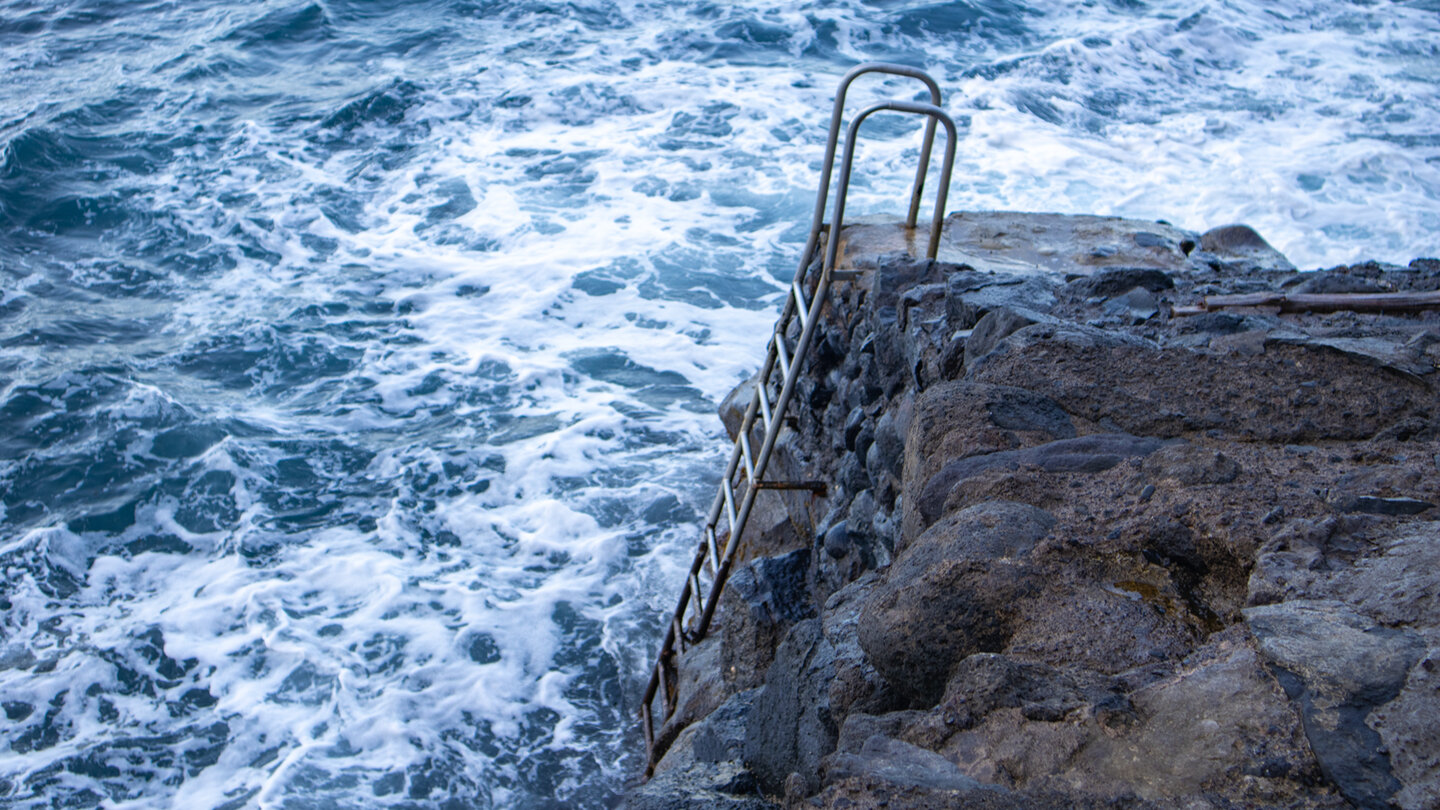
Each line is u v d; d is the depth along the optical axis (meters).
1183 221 11.99
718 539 5.74
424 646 6.63
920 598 2.00
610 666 6.52
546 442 8.68
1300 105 15.27
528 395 9.38
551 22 18.23
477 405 9.27
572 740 6.01
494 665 6.50
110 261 11.82
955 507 2.36
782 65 16.66
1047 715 1.63
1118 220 5.11
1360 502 2.06
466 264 11.62
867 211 12.12
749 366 9.77
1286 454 2.42
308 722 6.10
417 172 13.63
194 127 14.87
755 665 4.06
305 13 18.33
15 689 6.39
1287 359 2.91
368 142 14.56
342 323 10.55
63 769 5.86
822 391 4.91
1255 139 14.11
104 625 6.93
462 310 10.77
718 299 10.84
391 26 18.33
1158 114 15.06
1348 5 19.42
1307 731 1.46
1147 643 1.81
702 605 4.74
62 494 8.20
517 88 15.77
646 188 13.02
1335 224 11.84
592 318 10.55
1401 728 1.43
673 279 11.16
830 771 1.63
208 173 13.66
